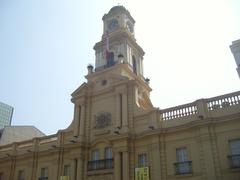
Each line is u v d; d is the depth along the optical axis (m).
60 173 31.55
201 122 24.58
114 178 27.14
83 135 31.48
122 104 30.56
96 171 28.75
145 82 37.31
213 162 23.16
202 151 24.08
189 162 24.47
